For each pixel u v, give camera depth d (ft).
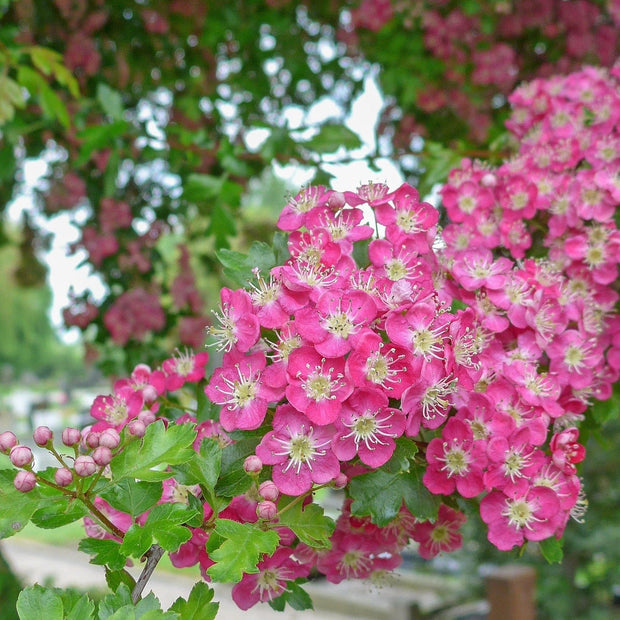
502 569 1.40
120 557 0.45
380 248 0.58
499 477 0.54
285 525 0.49
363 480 0.53
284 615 2.73
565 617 2.05
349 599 2.85
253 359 0.52
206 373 0.62
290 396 0.49
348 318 0.50
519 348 0.62
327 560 0.60
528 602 1.36
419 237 0.59
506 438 0.54
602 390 0.74
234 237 1.03
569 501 0.56
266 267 0.58
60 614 0.41
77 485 0.45
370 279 0.54
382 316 0.53
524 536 0.56
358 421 0.49
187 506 0.48
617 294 0.75
